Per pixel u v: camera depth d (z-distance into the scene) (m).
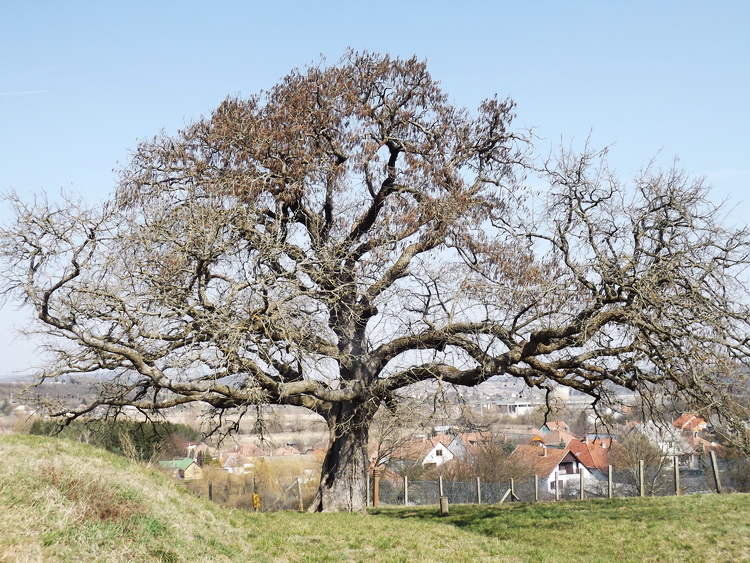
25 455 11.82
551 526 18.59
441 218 20.66
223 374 17.67
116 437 21.44
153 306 16.88
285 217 20.72
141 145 22.14
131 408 19.94
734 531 16.06
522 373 19.23
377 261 20.14
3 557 7.57
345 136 21.97
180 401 18.47
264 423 18.97
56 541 8.50
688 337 16.27
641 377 17.75
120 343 17.28
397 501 31.84
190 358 15.68
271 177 20.72
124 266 16.92
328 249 19.62
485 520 20.52
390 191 22.06
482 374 18.80
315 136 21.45
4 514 8.80
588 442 46.28
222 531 13.02
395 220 20.69
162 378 16.95
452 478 42.16
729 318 16.28
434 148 22.59
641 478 24.64
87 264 16.67
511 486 28.05
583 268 17.62
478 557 14.12
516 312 18.83
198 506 14.12
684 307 16.52
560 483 43.09
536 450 45.88
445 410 18.58
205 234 17.27
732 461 29.70
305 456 50.28
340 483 21.00
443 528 17.28
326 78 22.08
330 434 21.53
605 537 16.86
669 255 17.45
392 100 22.73
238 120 21.61
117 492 11.47
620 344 17.59
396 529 16.55
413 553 14.04
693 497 20.98
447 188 21.77
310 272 18.80
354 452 21.19
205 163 21.58
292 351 17.34
